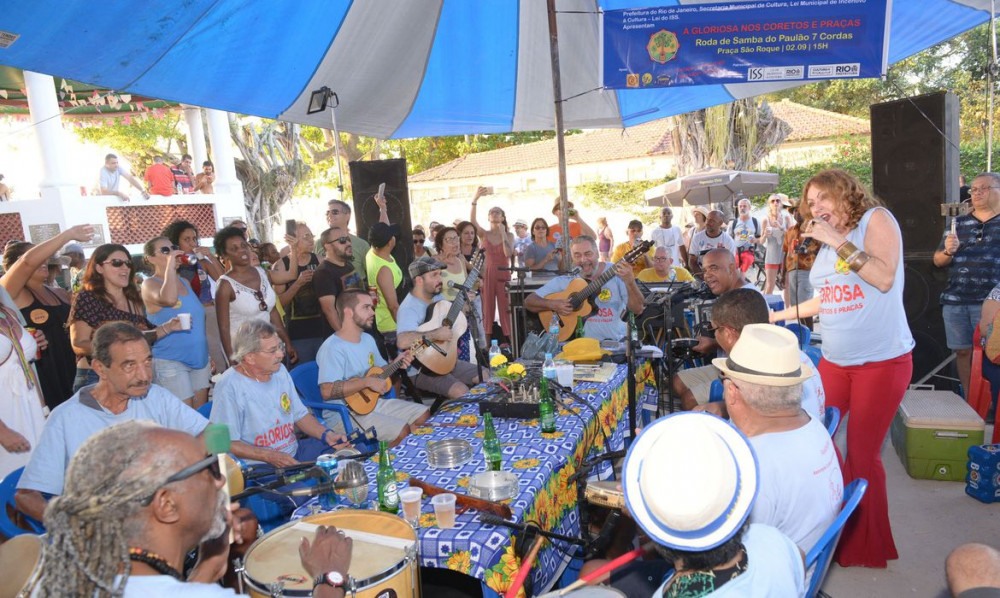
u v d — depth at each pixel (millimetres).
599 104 7988
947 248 5223
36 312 4801
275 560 2047
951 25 6148
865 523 3328
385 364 4359
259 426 3379
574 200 25797
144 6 4434
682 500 1521
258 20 5145
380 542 2109
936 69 21922
